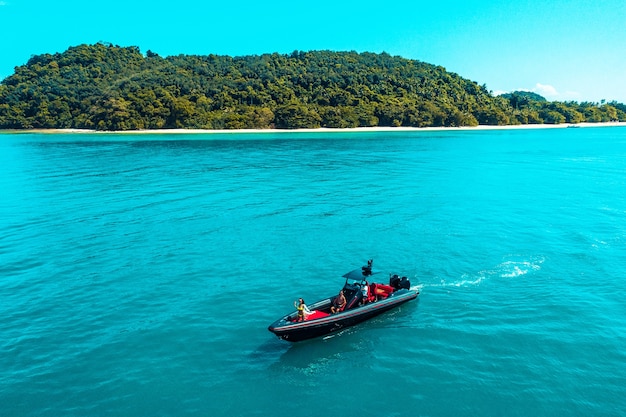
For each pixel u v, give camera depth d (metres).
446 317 22.45
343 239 34.53
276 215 42.03
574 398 16.23
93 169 75.19
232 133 177.50
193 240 34.62
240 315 22.83
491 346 19.69
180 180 62.81
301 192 53.25
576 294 24.67
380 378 17.64
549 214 42.25
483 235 35.34
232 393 16.81
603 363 18.28
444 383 17.22
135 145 124.25
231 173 69.38
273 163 82.12
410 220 40.00
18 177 67.56
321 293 25.27
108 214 43.16
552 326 21.28
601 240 33.97
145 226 38.72
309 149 110.88
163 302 24.27
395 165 79.00
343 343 20.34
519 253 31.19
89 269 29.02
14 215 43.38
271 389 17.05
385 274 27.80
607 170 73.06
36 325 21.98
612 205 46.09
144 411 15.84
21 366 18.59
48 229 38.28
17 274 28.38
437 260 29.97
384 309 22.78
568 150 109.06
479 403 16.05
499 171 71.62
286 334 19.61
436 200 48.56
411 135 170.00
